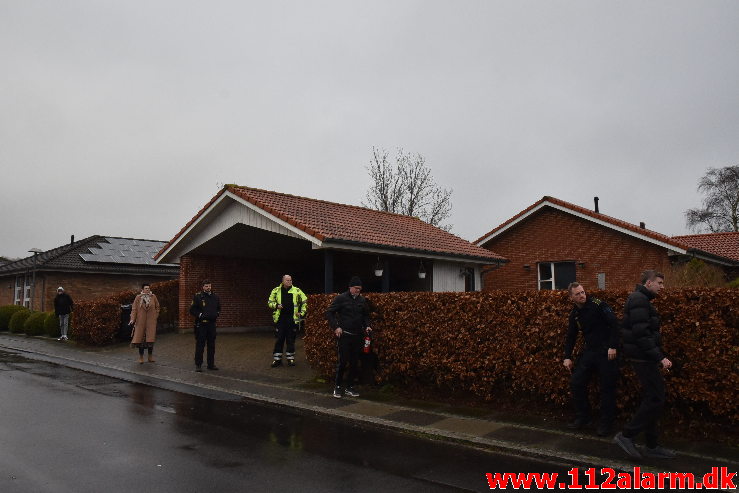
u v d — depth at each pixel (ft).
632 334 18.81
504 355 25.80
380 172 133.49
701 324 20.53
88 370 38.63
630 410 22.54
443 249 52.85
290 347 39.40
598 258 65.10
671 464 18.26
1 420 23.25
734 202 136.26
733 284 46.47
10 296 91.97
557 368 24.11
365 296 31.96
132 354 46.78
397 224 57.36
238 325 59.52
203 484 16.01
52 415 24.35
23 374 36.42
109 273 83.97
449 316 27.86
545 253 69.62
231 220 49.37
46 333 64.54
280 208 45.47
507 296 25.96
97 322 52.08
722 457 18.90
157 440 20.66
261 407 27.43
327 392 30.58
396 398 29.12
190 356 44.68
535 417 24.77
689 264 52.01
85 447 19.48
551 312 24.39
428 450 20.17
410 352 29.30
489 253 60.90
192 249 55.31
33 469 16.99
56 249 96.12
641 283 19.63
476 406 26.94
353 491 15.74
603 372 21.44
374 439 21.63
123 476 16.55
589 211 65.16
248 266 61.36
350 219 50.65
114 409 25.94
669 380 21.24
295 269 66.23
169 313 59.82
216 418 24.64
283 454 19.25
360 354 31.19
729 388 19.83
